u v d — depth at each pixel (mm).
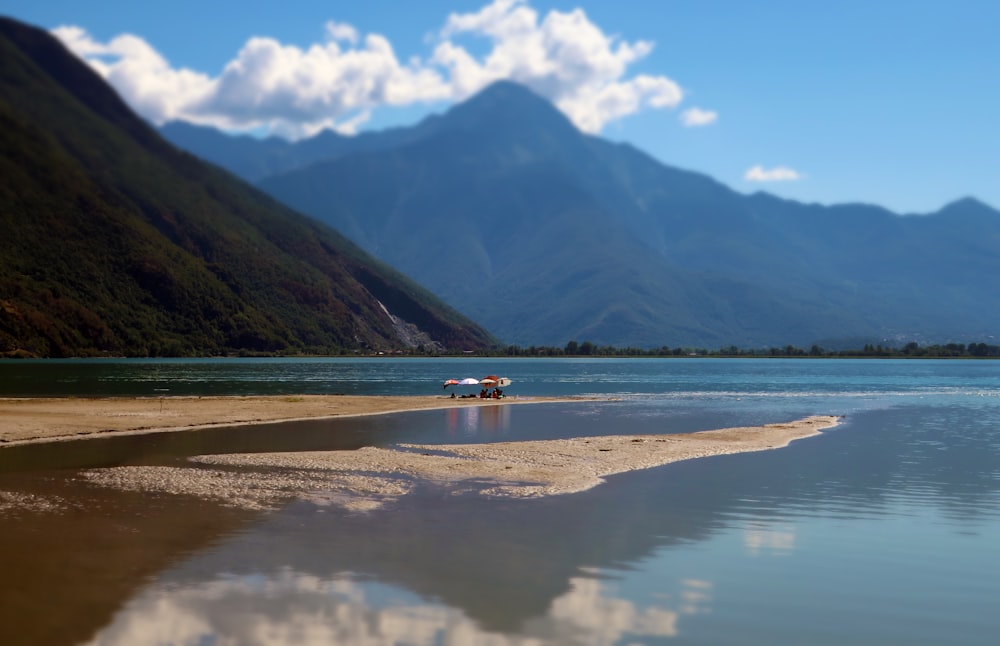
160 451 36594
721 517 23812
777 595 16781
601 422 55281
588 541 20578
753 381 139875
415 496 26047
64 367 152750
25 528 20688
